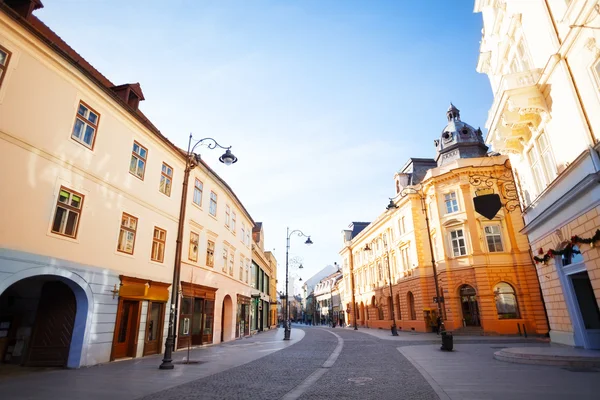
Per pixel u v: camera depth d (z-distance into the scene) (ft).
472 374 31.94
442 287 103.50
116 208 45.96
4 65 32.71
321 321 299.38
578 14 36.32
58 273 36.11
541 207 50.26
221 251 82.43
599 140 35.27
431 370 35.24
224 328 87.66
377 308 156.25
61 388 26.76
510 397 22.52
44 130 35.94
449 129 120.47
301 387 27.73
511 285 93.35
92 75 41.39
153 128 53.62
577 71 38.01
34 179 34.42
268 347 65.67
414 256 117.60
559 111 41.73
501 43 57.41
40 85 35.99
